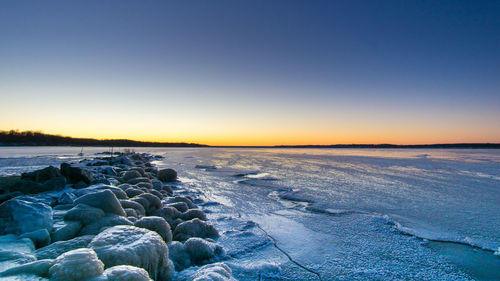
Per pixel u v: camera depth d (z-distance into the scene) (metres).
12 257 3.00
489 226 7.53
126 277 2.53
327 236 6.59
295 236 6.53
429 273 4.84
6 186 7.99
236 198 10.99
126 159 21.44
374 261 5.25
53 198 7.04
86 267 2.50
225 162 32.50
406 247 5.98
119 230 3.77
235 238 6.08
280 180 16.44
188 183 15.12
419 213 8.87
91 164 18.27
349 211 9.06
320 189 13.26
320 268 4.88
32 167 19.77
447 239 6.51
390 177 17.89
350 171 21.64
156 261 3.55
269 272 4.56
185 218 6.80
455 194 12.08
